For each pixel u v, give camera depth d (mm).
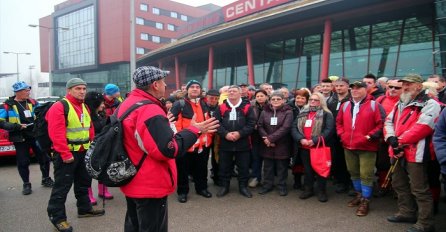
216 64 26797
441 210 4438
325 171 4699
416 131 3527
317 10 15625
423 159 3555
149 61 34531
